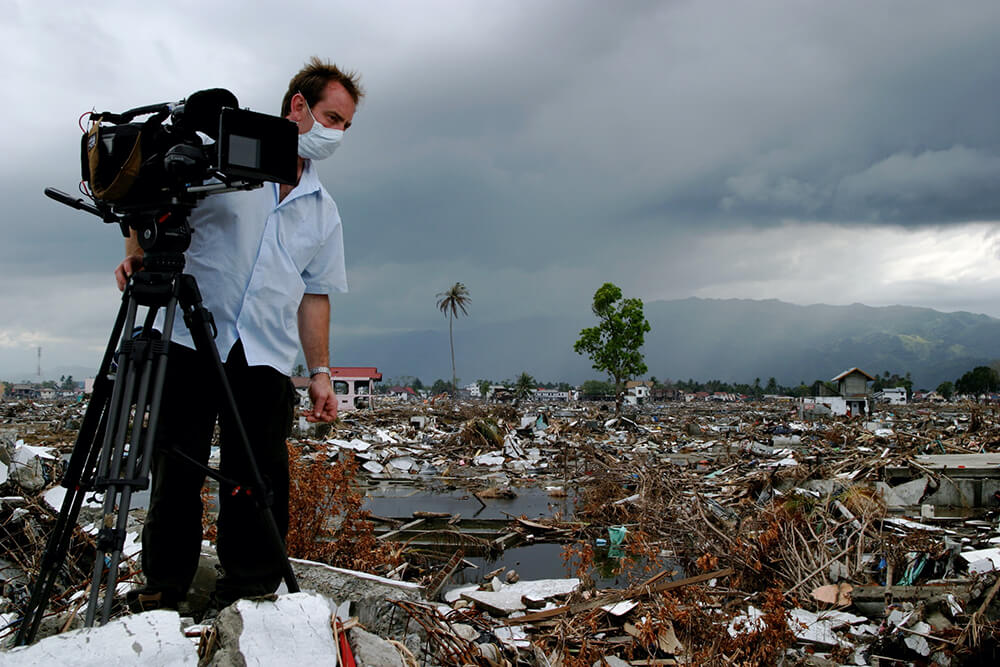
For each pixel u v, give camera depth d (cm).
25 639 245
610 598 517
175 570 296
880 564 675
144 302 245
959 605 530
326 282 334
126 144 234
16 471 600
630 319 5750
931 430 2597
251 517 306
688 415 5891
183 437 289
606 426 3312
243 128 230
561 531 986
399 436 2672
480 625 412
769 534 661
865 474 1325
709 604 527
